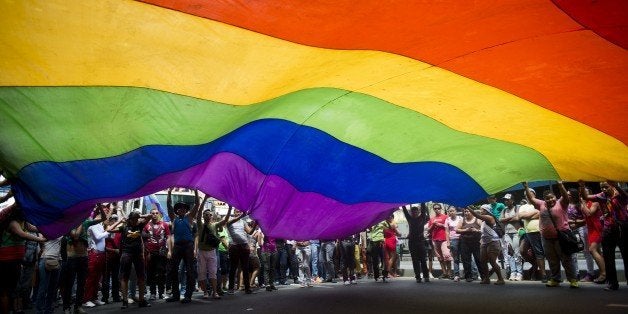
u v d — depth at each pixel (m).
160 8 2.77
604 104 4.04
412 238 10.31
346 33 3.12
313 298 7.91
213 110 3.91
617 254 11.21
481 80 3.93
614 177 5.11
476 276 10.42
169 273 9.91
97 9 2.71
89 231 8.84
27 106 3.27
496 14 2.88
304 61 3.53
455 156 5.55
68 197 4.07
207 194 5.55
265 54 3.37
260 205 6.07
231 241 9.48
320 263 12.97
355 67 3.75
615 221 6.80
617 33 3.02
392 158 5.64
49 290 6.48
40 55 2.95
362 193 6.37
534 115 4.48
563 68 3.61
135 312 6.84
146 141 3.99
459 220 10.34
